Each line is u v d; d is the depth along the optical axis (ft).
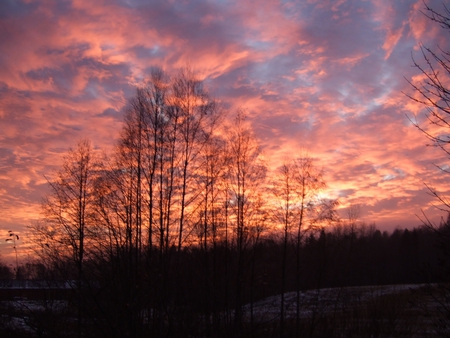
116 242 37.11
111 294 34.91
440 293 24.81
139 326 35.53
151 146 61.36
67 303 36.29
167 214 56.54
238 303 47.01
